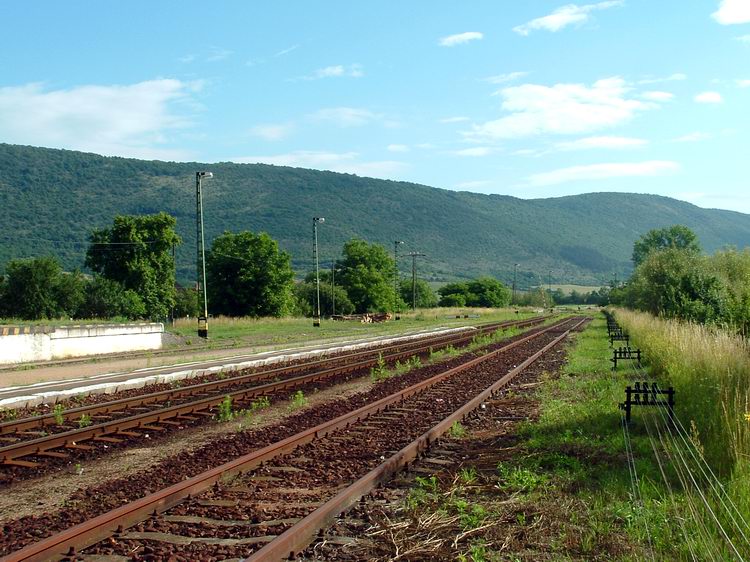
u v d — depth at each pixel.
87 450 11.94
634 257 125.25
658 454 10.72
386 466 9.77
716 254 42.50
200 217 48.62
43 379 23.44
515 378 22.98
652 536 7.20
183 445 12.52
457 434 13.30
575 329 59.53
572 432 12.94
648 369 23.05
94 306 69.44
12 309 66.81
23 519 8.11
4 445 12.49
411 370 25.97
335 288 104.00
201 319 47.72
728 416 10.15
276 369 25.06
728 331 22.84
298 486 9.42
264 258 89.56
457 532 7.58
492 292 162.00
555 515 7.99
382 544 7.18
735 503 7.59
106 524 7.31
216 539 7.24
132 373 24.50
